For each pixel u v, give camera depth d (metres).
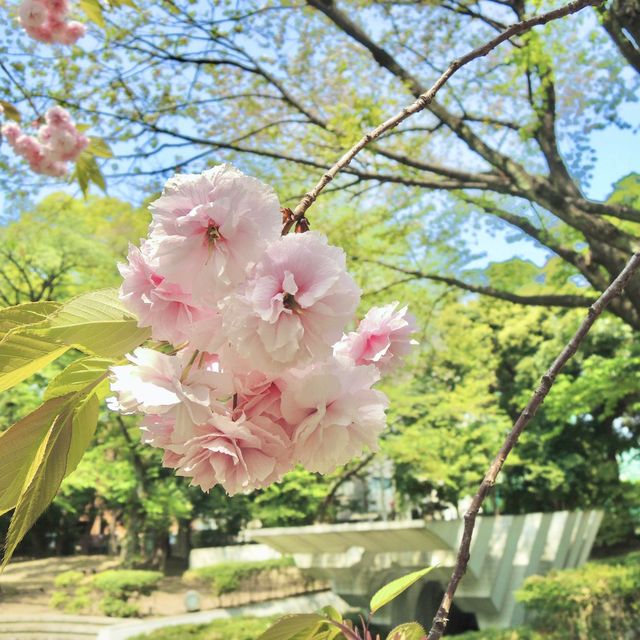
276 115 9.12
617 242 6.73
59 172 4.48
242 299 0.69
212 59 8.09
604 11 5.50
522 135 6.90
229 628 9.91
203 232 0.69
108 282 14.02
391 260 10.17
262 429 0.75
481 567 10.46
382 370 0.97
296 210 0.79
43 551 25.25
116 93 8.23
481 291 8.23
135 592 15.75
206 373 0.74
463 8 7.14
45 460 0.76
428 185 7.46
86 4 3.25
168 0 7.55
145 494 17.36
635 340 11.21
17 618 14.16
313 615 0.91
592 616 8.19
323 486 16.31
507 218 7.78
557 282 9.10
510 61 6.12
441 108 7.20
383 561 11.38
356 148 0.86
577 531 13.48
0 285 14.41
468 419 14.77
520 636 8.08
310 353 0.70
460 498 15.53
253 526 20.69
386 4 8.05
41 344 0.70
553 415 12.30
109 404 0.75
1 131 4.39
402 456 13.71
